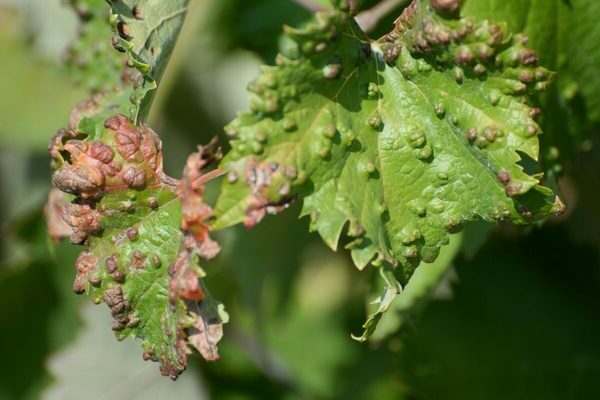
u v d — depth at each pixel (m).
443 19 0.62
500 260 0.76
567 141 0.68
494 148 0.62
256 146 0.61
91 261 0.64
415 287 0.69
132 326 0.64
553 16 0.66
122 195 0.64
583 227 0.76
